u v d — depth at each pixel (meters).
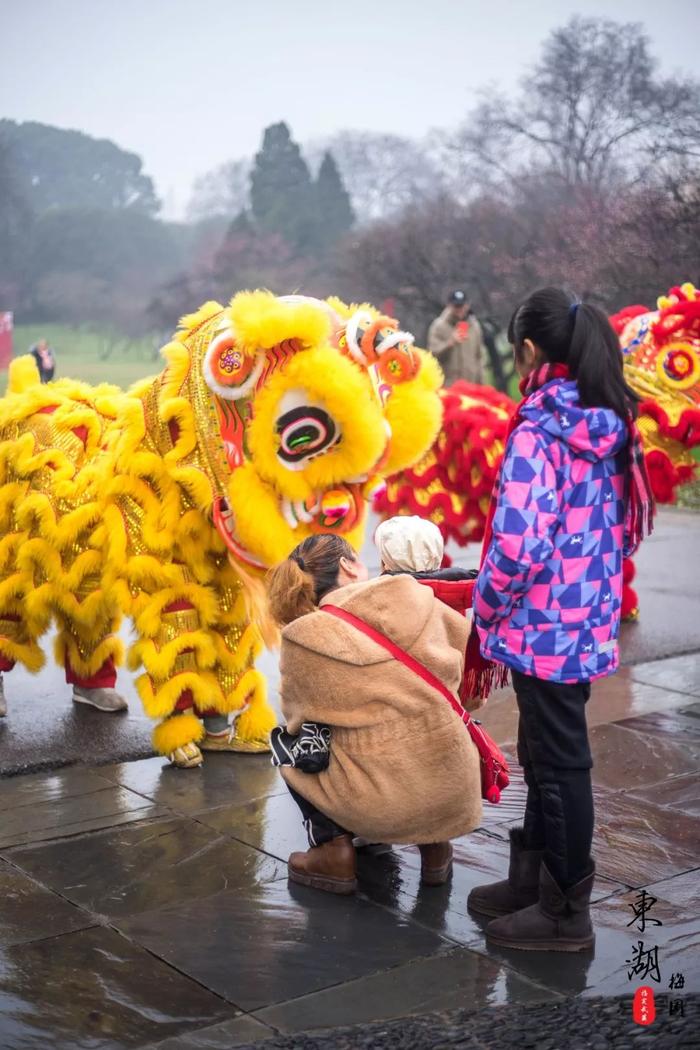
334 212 46.97
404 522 3.78
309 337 4.29
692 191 18.61
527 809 3.60
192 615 4.82
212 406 4.55
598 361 3.19
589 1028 2.86
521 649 3.25
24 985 3.21
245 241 39.72
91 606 5.16
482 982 3.23
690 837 4.17
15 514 5.27
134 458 4.69
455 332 13.66
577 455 3.21
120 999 3.14
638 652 6.53
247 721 5.06
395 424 4.64
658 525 10.85
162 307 39.75
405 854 4.11
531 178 27.44
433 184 46.69
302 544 3.88
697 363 6.88
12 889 3.80
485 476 6.66
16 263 46.78
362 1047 2.81
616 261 18.89
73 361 39.97
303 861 3.83
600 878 3.84
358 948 3.43
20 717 5.52
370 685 3.54
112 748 5.08
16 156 56.12
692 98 26.23
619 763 4.91
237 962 3.35
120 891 3.80
